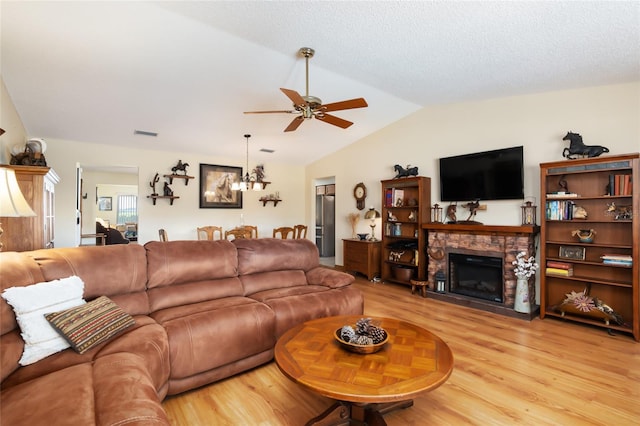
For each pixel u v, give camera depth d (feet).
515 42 9.11
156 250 8.83
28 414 3.88
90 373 4.98
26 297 5.79
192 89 13.00
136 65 11.06
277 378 7.89
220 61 11.21
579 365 8.50
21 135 14.34
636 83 10.93
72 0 8.00
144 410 4.04
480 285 14.21
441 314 12.74
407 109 17.10
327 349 6.15
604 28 8.03
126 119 15.23
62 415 3.84
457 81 12.57
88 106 13.65
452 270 15.12
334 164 23.02
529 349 9.48
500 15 7.89
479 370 8.23
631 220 10.36
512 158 13.43
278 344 6.37
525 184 13.41
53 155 16.89
